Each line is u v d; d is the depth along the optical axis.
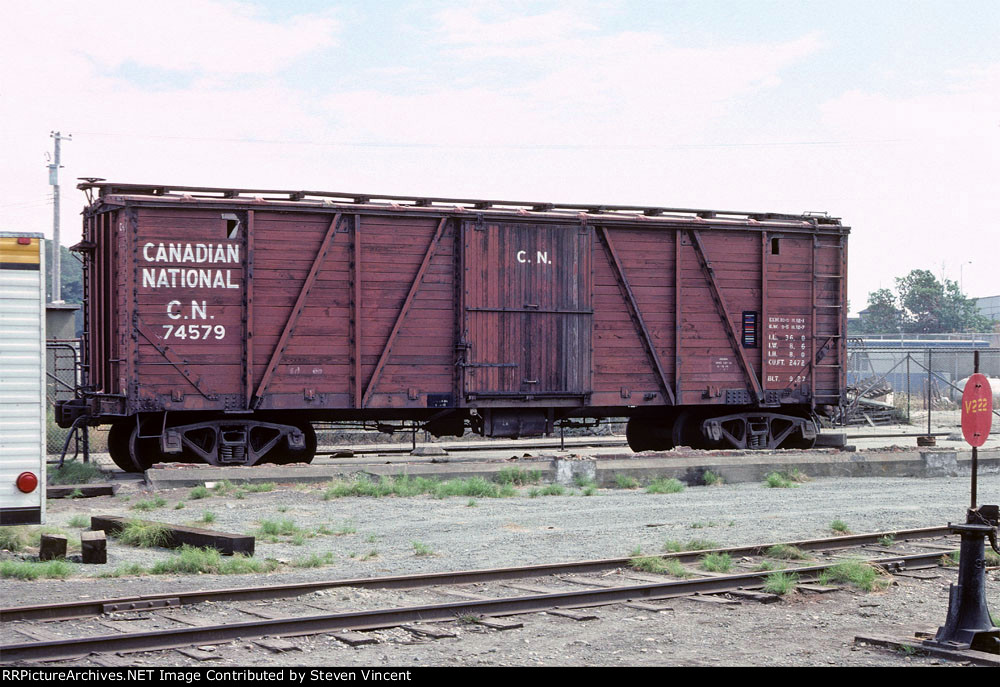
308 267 18.98
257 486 16.52
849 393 39.16
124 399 17.91
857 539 12.11
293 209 18.77
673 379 21.67
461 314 19.83
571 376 20.70
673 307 21.72
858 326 142.75
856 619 8.55
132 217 17.84
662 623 8.28
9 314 10.42
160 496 15.71
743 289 22.38
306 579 9.82
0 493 10.38
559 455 19.62
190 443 18.45
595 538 12.53
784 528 13.42
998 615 8.51
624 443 26.95
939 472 21.72
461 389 19.83
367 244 19.36
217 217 18.38
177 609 8.25
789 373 22.73
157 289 18.02
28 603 8.50
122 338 17.81
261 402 18.64
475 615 8.20
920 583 10.12
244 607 8.41
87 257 19.80
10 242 10.44
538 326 20.45
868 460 21.17
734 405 22.75
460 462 18.53
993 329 133.88
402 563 10.84
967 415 7.70
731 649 7.50
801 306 22.91
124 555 11.10
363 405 19.25
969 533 7.55
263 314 18.69
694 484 19.48
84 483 17.61
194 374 18.23
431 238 19.80
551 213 20.69
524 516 14.46
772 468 20.20
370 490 16.69
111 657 6.82
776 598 9.20
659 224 21.42
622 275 21.14
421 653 7.21
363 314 19.33
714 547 11.58
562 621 8.24
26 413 10.49
